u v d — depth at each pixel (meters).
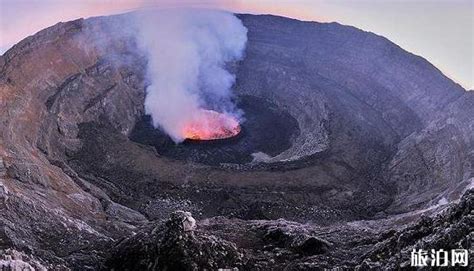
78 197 33.97
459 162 39.59
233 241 24.98
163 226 22.62
